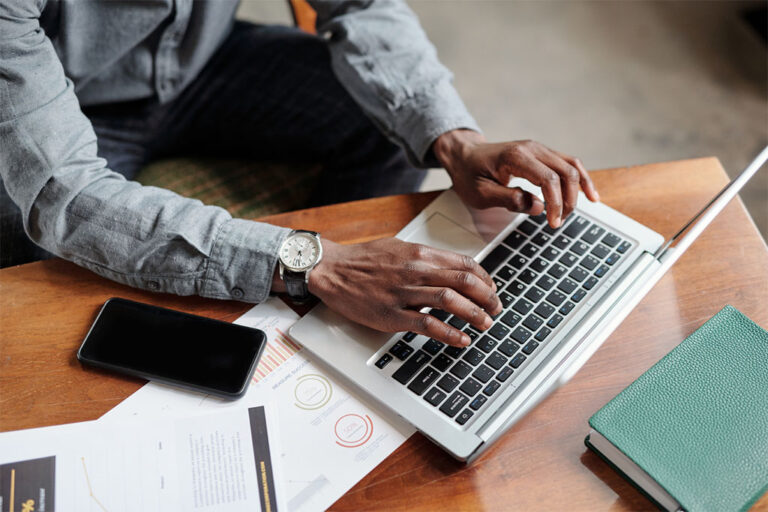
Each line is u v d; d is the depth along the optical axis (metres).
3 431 0.65
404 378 0.67
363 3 1.02
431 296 0.69
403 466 0.63
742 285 0.75
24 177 0.75
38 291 0.76
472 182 0.84
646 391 0.63
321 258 0.76
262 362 0.70
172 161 1.16
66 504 0.60
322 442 0.65
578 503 0.61
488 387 0.66
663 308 0.74
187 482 0.61
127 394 0.68
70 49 0.96
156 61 1.05
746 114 2.02
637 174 0.87
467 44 2.20
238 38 1.20
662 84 2.10
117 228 0.75
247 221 0.78
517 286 0.74
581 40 2.22
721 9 2.28
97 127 1.10
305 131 1.18
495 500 0.61
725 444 0.60
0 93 0.73
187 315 0.73
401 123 0.95
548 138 1.97
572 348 0.67
